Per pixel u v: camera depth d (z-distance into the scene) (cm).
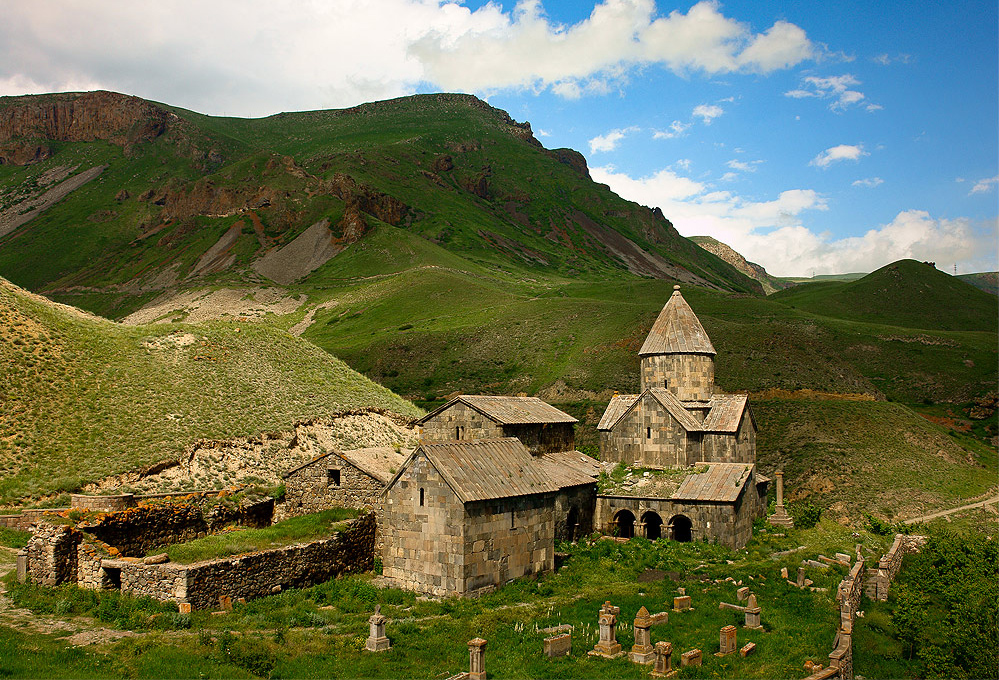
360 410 5862
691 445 4456
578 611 2822
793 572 3472
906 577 3509
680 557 3719
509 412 4428
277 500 3897
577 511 4219
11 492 3722
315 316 17312
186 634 2309
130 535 3069
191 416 4778
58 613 2466
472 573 3014
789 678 2155
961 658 2527
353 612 2752
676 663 2259
